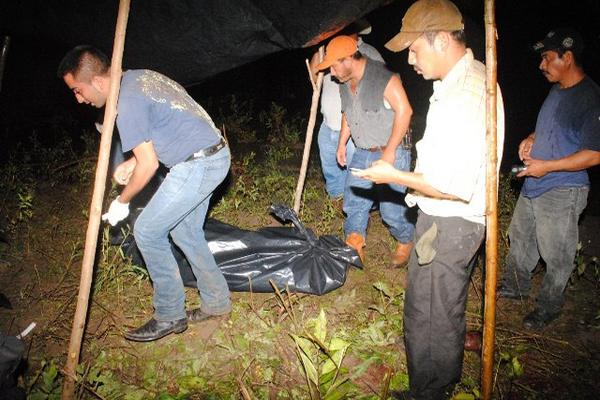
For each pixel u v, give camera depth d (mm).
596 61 6328
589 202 5527
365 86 3291
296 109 9289
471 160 2016
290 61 10266
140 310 3420
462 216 2223
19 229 4348
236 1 2402
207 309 3240
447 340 2396
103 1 2521
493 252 2078
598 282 3793
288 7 2395
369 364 2980
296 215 3957
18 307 3395
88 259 2361
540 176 2924
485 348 2223
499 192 5137
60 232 4355
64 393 2527
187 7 2457
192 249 2994
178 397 2684
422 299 2379
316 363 2910
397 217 3818
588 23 6355
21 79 6734
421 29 2018
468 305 3549
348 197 3828
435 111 2072
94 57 2354
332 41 3223
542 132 2984
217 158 2738
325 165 4570
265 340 3139
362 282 3840
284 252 3744
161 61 2670
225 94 9766
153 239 2756
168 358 2994
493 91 1916
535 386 2854
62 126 7020
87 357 2973
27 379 2771
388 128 3441
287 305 3322
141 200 4109
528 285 3576
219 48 2570
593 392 2809
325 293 3641
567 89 2834
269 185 5223
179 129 2586
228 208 4859
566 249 3068
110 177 4305
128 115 2377
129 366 2930
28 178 5223
